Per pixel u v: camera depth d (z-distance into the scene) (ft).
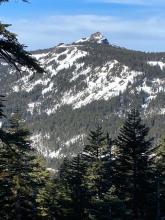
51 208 154.81
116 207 126.21
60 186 158.81
